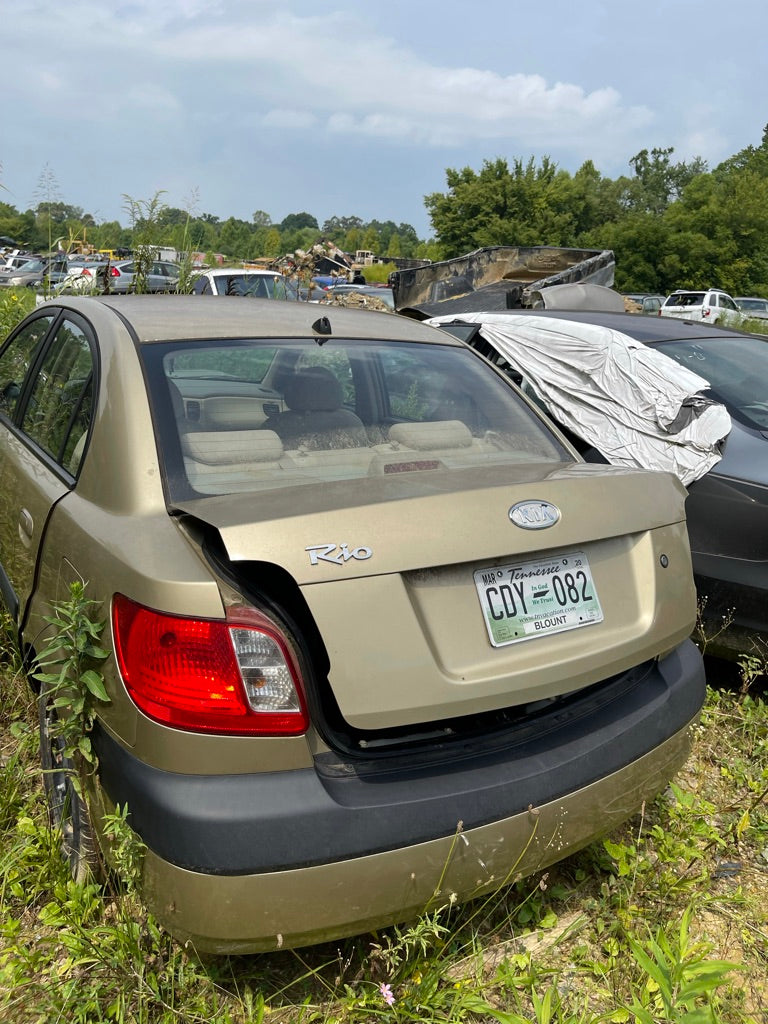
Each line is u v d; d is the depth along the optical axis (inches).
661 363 164.4
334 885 74.5
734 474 145.5
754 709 144.6
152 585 75.9
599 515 90.0
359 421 108.1
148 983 82.4
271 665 74.3
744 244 2098.9
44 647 101.4
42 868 96.0
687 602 98.7
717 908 104.5
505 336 191.3
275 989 87.8
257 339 110.5
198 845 72.2
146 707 75.3
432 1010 83.0
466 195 2412.6
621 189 3316.9
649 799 96.3
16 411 136.6
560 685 85.0
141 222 251.1
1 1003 84.2
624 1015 84.4
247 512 78.7
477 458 106.0
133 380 96.6
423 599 79.7
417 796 77.3
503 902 100.7
